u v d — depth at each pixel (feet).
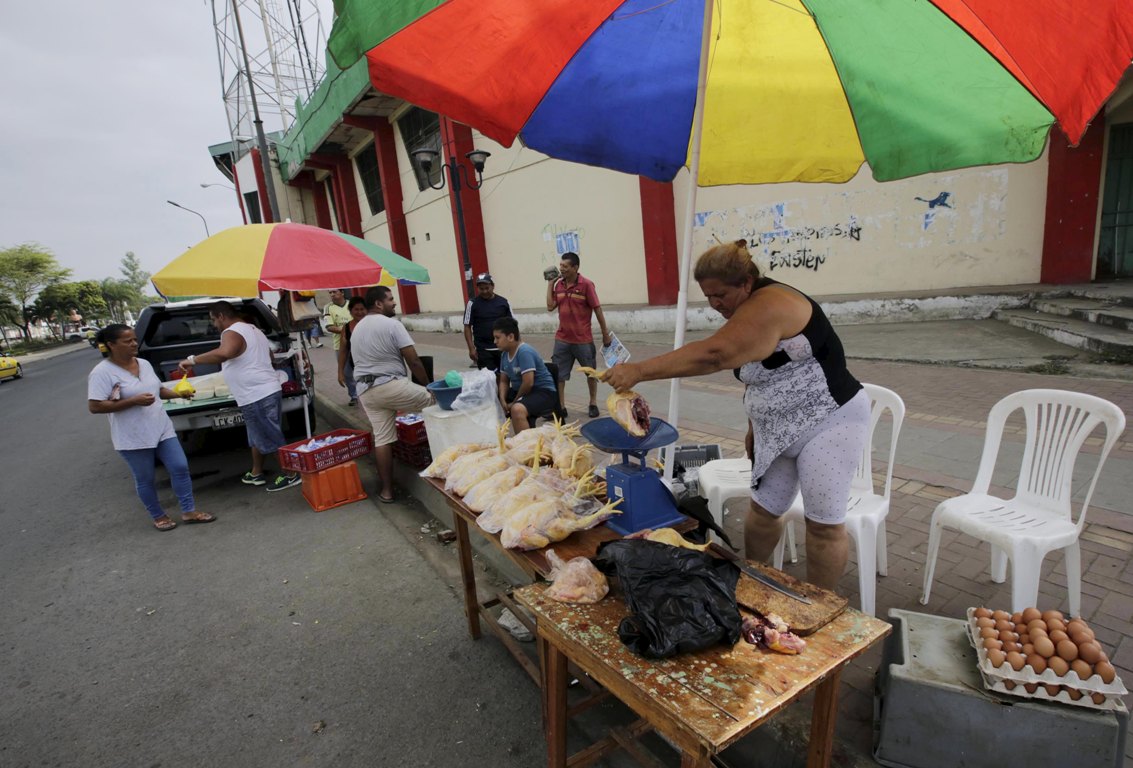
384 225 66.59
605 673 4.84
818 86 8.61
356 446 16.89
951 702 5.84
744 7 7.71
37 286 160.66
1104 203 27.30
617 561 5.42
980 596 8.87
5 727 8.57
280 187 85.71
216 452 23.85
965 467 13.19
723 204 34.30
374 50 6.05
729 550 6.49
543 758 7.45
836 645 4.86
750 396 7.45
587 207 40.63
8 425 35.42
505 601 9.52
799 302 6.48
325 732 8.07
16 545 15.60
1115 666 7.14
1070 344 21.48
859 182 30.53
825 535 7.32
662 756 7.41
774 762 6.81
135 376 14.76
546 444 9.21
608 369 6.41
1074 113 5.71
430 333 57.82
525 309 46.14
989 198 28.25
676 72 8.82
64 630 11.17
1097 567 9.15
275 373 18.40
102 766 7.74
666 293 36.70
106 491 19.67
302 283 14.75
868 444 9.39
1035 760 5.65
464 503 8.25
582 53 7.88
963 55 6.99
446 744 7.74
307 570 12.90
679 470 11.17
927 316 28.50
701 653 4.81
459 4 6.06
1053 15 5.29
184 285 14.25
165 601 12.00
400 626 10.52
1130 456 12.73
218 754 7.80
